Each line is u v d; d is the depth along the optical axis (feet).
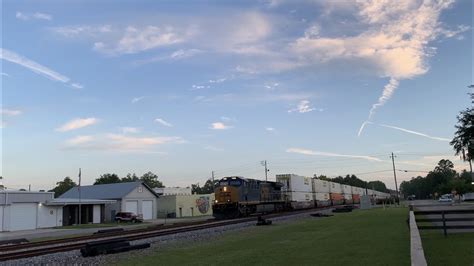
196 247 65.46
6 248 78.84
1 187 229.66
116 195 232.53
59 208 191.62
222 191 162.30
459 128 107.86
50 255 63.82
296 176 218.38
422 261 27.94
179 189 339.16
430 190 622.54
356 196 348.38
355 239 62.90
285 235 76.89
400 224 88.94
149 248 68.18
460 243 53.98
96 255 62.08
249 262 45.85
